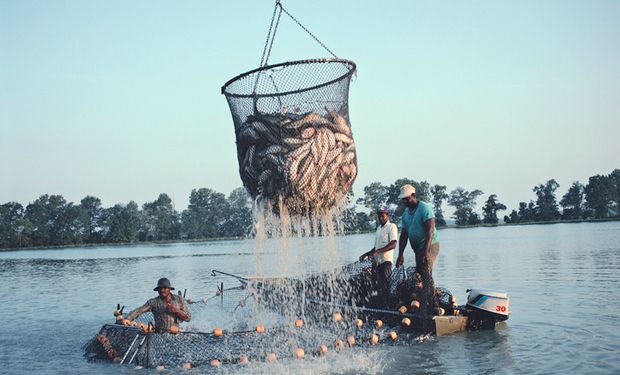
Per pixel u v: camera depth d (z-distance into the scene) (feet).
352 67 26.03
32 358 33.81
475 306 36.40
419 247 35.91
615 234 170.40
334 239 35.53
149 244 384.27
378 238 38.37
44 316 50.34
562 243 130.62
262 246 29.40
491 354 30.60
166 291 33.09
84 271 114.11
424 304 35.35
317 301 37.09
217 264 116.47
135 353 31.58
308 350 31.68
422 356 30.78
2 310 55.31
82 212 431.02
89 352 34.14
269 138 23.71
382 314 36.17
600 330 34.42
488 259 91.35
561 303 44.39
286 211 24.67
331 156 23.58
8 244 385.91
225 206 459.73
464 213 464.65
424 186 400.06
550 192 472.03
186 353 31.04
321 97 24.49
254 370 29.09
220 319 40.19
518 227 362.12
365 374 28.07
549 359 29.09
